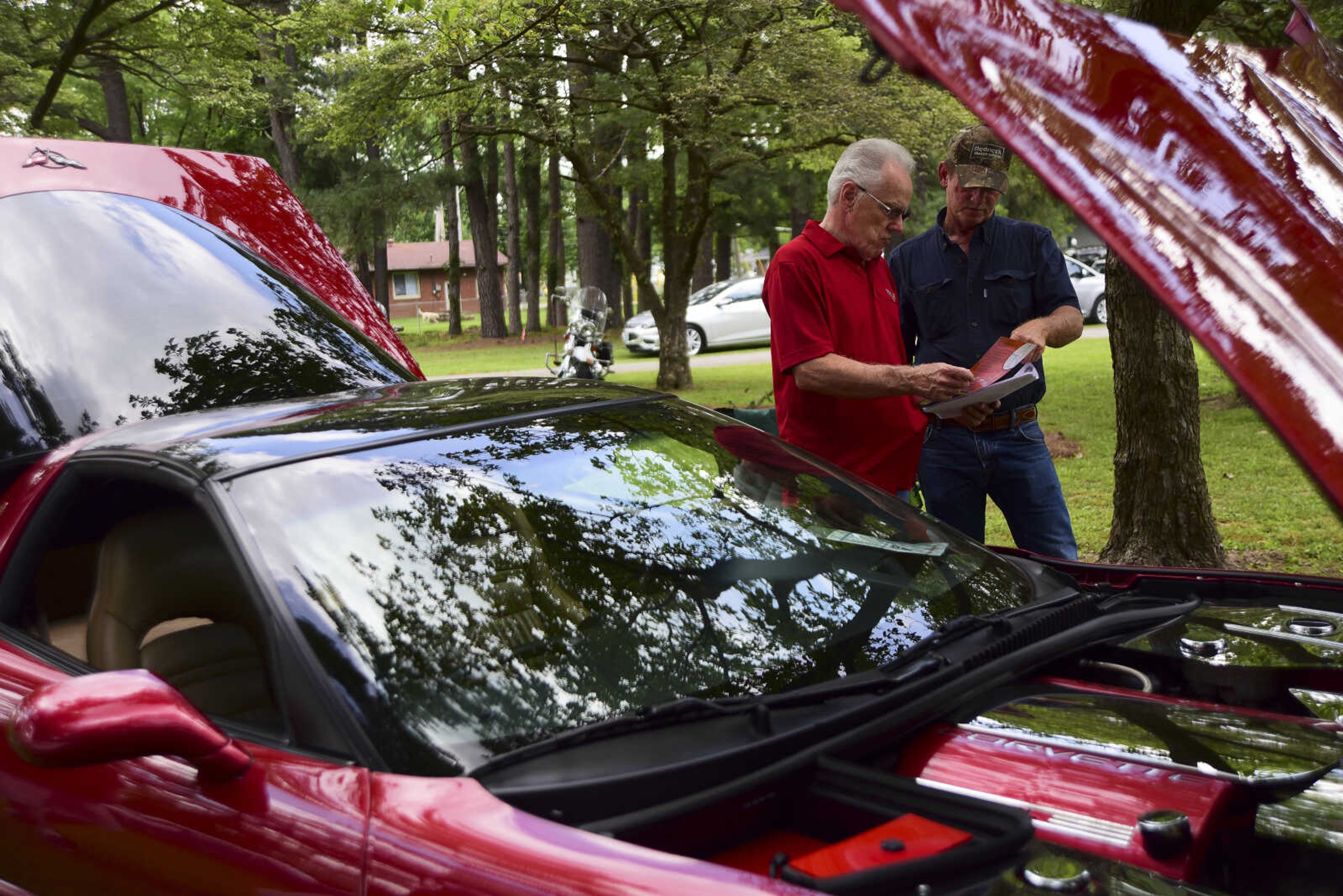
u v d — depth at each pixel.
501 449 2.34
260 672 1.93
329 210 29.94
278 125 30.81
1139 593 2.63
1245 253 0.63
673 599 2.11
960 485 4.21
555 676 1.88
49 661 2.25
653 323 24.48
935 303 4.23
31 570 2.39
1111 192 0.69
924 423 3.86
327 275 4.72
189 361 3.57
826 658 2.07
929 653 2.10
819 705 1.91
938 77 0.79
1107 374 15.37
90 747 1.56
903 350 3.96
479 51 11.73
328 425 2.35
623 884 1.35
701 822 1.62
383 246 40.88
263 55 18.22
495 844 1.47
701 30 13.14
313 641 1.83
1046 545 4.21
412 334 41.75
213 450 2.19
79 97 19.48
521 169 36.03
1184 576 2.61
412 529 2.05
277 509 2.02
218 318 3.75
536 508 2.19
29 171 4.09
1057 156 0.72
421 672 1.82
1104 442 10.24
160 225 4.11
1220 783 1.68
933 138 13.67
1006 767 1.78
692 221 16.94
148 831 1.78
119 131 23.44
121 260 3.85
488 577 2.01
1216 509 7.48
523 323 46.94
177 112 35.91
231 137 36.94
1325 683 2.11
